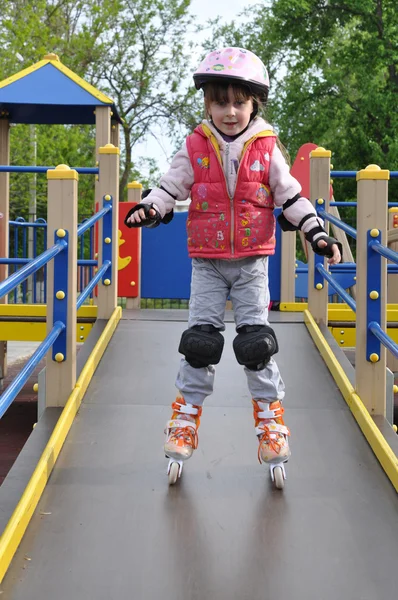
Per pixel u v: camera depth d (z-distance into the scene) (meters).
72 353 3.42
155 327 4.79
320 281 4.80
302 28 23.81
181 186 2.79
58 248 3.16
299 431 3.20
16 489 2.56
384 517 2.51
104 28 22.12
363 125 23.77
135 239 6.48
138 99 24.12
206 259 2.79
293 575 2.15
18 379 2.36
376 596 2.05
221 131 2.76
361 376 3.37
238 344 2.66
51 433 3.04
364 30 22.84
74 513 2.51
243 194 2.73
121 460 2.93
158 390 3.68
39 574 2.15
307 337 4.57
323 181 4.79
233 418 3.36
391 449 2.88
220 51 2.71
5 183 7.28
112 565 2.20
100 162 4.90
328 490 2.70
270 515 2.51
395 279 6.62
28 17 19.36
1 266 7.20
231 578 2.13
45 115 8.23
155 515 2.50
